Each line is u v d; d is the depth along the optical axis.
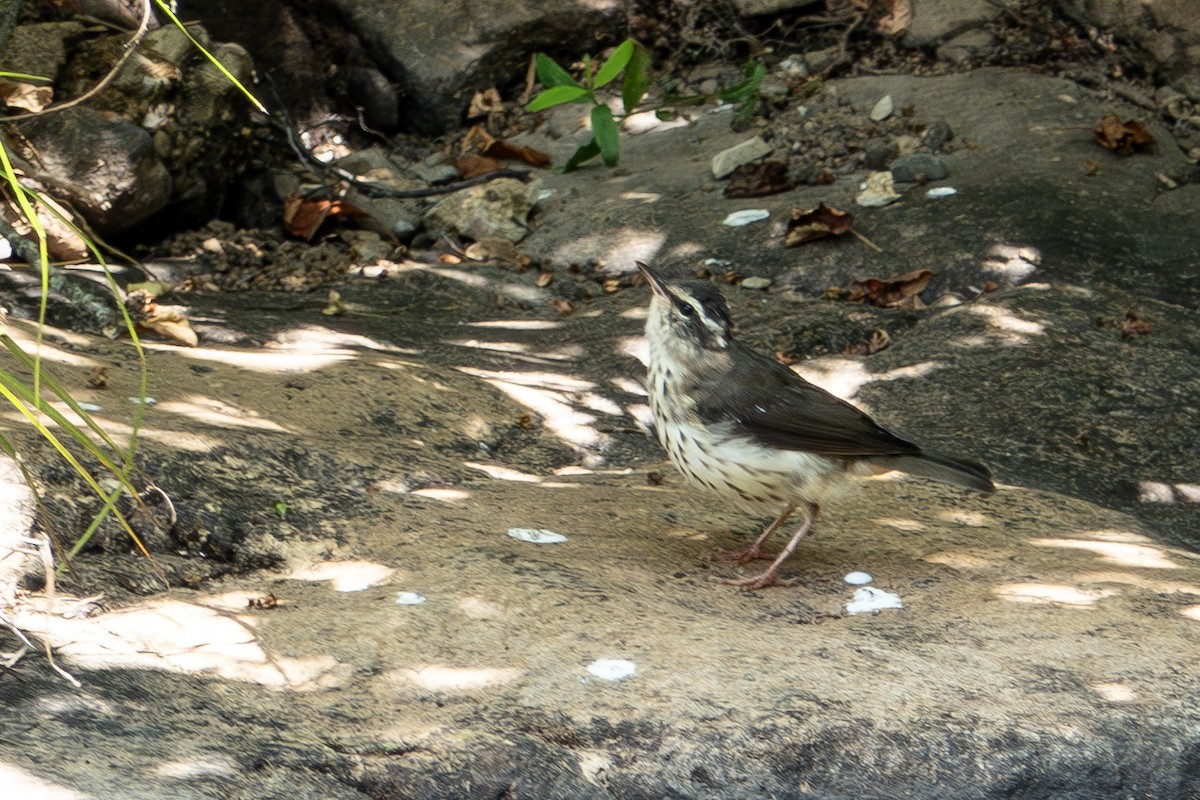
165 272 15.33
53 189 14.56
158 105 15.42
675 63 20.50
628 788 6.59
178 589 8.30
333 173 17.56
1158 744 6.91
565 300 15.48
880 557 9.35
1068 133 17.89
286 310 14.75
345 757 6.43
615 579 8.65
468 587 8.34
